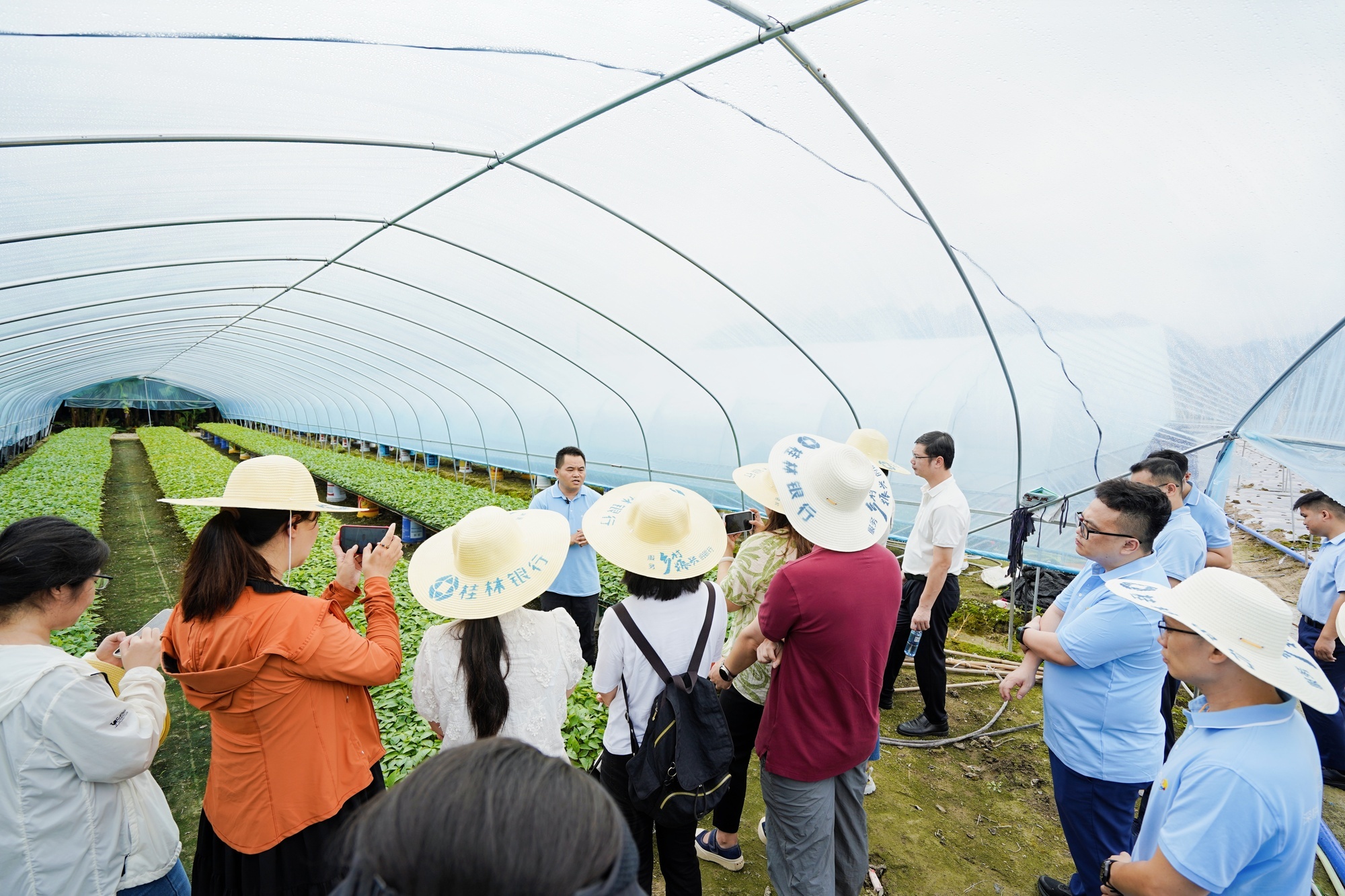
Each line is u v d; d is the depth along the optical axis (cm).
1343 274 398
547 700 247
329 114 440
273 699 212
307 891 222
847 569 256
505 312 1008
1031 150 398
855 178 468
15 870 188
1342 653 432
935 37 337
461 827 74
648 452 1173
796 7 327
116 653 244
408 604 663
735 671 283
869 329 678
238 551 215
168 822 230
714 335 841
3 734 185
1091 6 300
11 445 2411
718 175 509
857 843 283
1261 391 498
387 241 754
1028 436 660
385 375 1881
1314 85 311
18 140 401
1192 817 168
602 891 76
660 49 374
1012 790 445
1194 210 401
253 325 1537
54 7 297
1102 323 522
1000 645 704
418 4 328
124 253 687
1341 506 454
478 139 494
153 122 417
